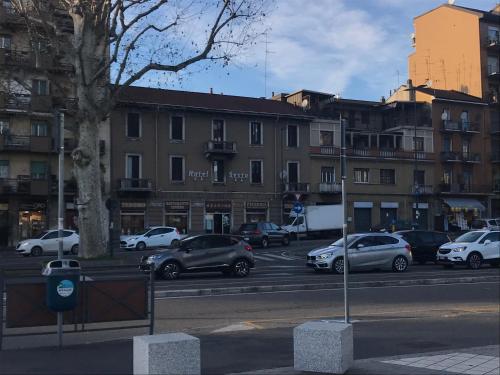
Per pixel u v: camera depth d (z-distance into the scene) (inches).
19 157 1662.2
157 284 691.4
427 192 2283.5
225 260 785.6
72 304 301.0
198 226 1877.5
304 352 256.4
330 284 647.1
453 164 2370.8
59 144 409.7
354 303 529.3
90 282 329.4
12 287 311.3
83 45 728.3
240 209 1943.9
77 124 781.9
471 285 670.5
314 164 2091.5
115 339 348.2
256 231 1499.8
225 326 405.1
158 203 1817.2
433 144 2343.8
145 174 1803.6
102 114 762.8
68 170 1711.4
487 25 2513.5
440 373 257.4
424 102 2390.5
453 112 2397.9
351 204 2142.0
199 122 1899.6
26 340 341.4
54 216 1694.1
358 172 2175.2
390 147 2273.6
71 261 306.5
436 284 682.8
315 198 2086.6
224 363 282.5
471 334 372.5
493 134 2461.9
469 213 2393.0
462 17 2549.2
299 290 621.0
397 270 868.0
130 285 339.3
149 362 211.6
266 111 2010.3
